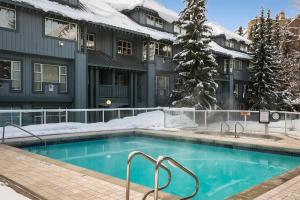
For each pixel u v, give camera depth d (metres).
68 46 19.69
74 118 19.64
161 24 29.83
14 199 5.04
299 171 7.24
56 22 19.28
